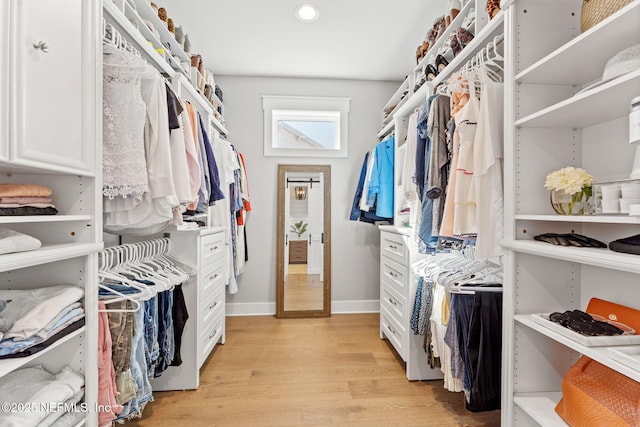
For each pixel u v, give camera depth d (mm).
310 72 3025
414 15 2113
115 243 1620
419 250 1737
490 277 1464
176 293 1678
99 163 1056
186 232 1795
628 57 835
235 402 1664
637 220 765
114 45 1195
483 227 1250
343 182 3230
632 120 776
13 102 743
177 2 1976
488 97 1250
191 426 1476
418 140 1615
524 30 1169
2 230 846
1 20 714
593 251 894
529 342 1182
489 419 1534
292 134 3238
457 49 1647
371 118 3244
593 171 1162
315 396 1717
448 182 1387
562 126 1186
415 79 2328
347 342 2447
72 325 955
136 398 1221
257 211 3156
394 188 2525
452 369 1442
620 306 1037
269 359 2156
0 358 771
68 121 922
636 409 847
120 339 1142
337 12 2076
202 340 1906
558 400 1138
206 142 1781
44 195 941
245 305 3141
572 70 1082
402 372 1984
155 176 1220
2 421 764
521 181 1187
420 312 1796
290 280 3133
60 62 889
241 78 3129
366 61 2791
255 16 2123
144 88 1235
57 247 899
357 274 3230
